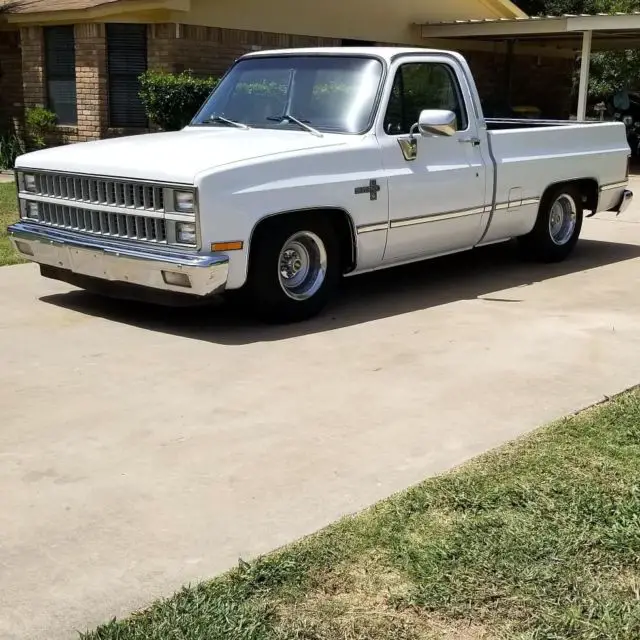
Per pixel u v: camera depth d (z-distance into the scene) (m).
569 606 2.88
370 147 6.49
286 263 6.26
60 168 6.31
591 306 6.94
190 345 5.81
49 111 15.94
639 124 22.84
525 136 7.86
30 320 6.39
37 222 6.68
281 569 3.09
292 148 6.12
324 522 3.48
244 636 2.73
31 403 4.77
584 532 3.34
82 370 5.30
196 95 13.97
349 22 18.02
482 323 6.41
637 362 5.52
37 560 3.21
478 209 7.39
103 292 6.44
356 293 7.40
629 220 11.77
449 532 3.35
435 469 3.96
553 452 4.09
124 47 15.10
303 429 4.42
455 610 2.87
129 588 3.03
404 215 6.75
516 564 3.12
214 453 4.13
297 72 7.07
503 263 8.73
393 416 4.60
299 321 6.40
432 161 6.96
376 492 3.74
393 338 6.00
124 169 5.89
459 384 5.09
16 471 3.95
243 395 4.89
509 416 4.60
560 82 23.56
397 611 2.87
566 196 8.62
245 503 3.64
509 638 2.73
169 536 3.38
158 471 3.94
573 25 17.45
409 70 6.86
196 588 3.00
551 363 5.49
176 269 5.64
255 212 5.78
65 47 15.67
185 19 14.91
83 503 3.64
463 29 18.94
